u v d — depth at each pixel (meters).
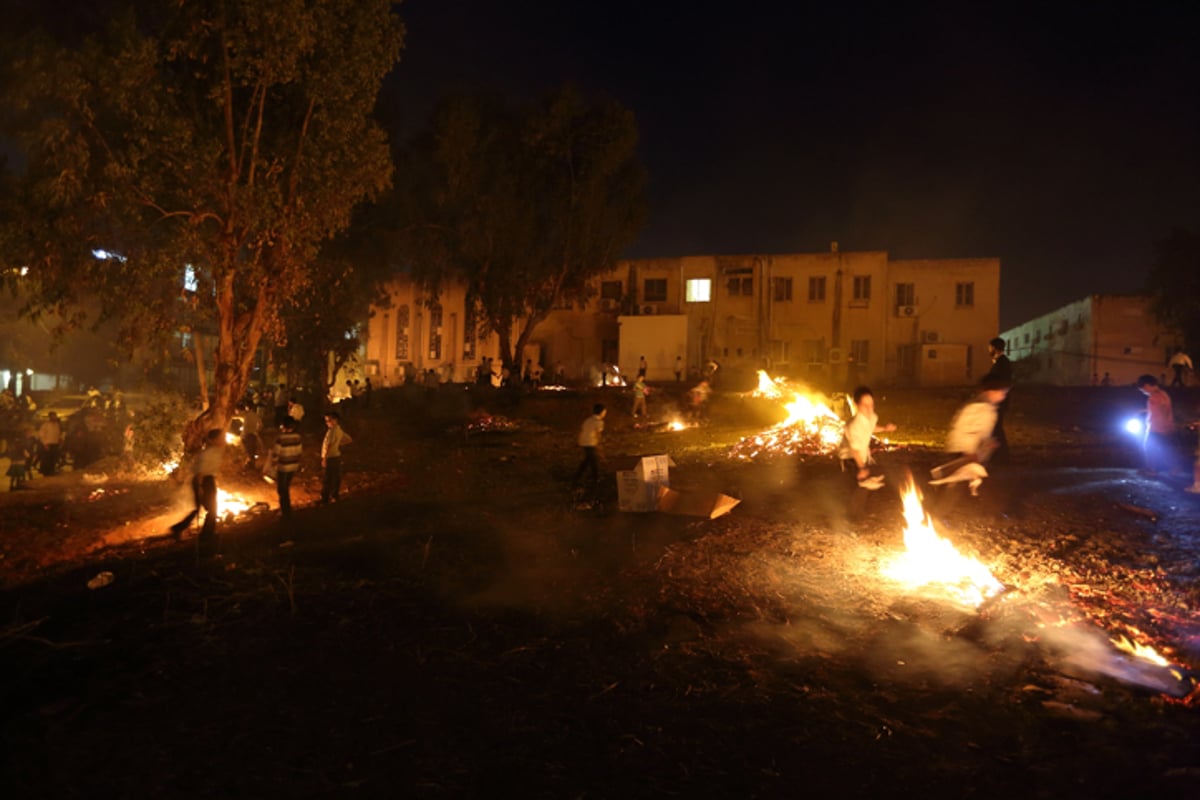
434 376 36.00
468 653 5.95
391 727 4.79
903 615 6.64
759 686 5.32
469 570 8.30
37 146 15.00
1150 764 4.30
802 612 6.73
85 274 15.80
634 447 20.53
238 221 16.16
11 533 12.84
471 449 21.14
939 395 27.30
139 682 5.43
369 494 15.09
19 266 15.62
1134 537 8.85
